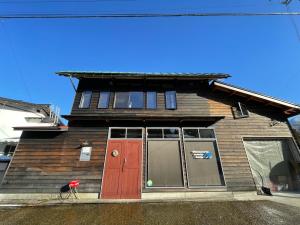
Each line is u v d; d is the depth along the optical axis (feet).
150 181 25.59
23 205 21.33
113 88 32.99
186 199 23.56
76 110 30.50
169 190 25.07
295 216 17.11
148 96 32.48
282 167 28.63
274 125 30.91
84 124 28.89
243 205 20.79
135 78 32.71
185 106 31.78
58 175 25.34
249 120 30.89
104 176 25.62
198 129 29.45
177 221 16.75
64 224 16.46
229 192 25.29
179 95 32.76
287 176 28.14
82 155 26.78
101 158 26.73
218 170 26.81
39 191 24.29
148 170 26.25
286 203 21.22
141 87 33.30
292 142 30.14
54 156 26.50
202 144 28.37
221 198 24.02
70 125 28.66
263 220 16.42
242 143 29.01
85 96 32.01
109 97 32.07
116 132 28.63
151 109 31.22
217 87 32.53
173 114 30.96
